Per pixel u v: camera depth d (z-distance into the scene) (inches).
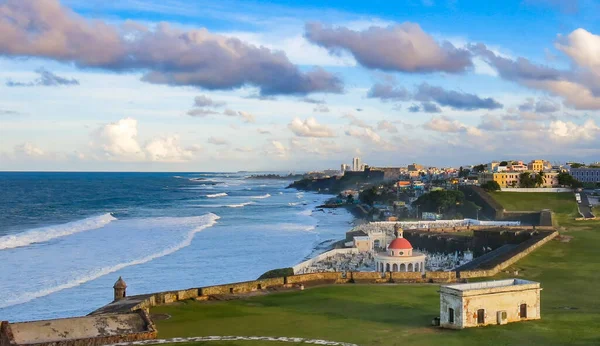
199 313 2246.6
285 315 2217.0
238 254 5349.4
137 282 3951.8
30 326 1691.7
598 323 2065.7
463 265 4335.6
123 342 1748.3
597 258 3836.1
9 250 5113.2
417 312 2273.6
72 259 4722.0
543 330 1963.6
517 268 3467.0
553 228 5447.8
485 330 1966.0
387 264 3612.2
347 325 2048.5
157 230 7017.7
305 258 5147.6
